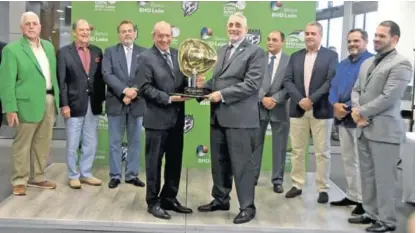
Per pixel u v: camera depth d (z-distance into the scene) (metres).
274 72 4.50
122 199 4.21
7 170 5.34
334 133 4.89
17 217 3.65
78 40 4.38
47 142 4.43
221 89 3.58
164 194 3.89
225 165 3.87
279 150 4.63
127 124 4.66
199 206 4.04
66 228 3.55
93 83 4.48
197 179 5.07
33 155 4.46
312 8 5.25
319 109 4.18
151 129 3.59
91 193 4.38
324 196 4.30
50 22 6.91
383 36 3.30
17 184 4.25
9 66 4.02
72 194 4.34
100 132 5.46
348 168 4.11
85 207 3.96
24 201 4.08
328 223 3.72
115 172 4.67
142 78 3.54
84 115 4.49
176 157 3.82
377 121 3.35
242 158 3.59
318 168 4.30
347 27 6.32
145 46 5.28
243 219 3.66
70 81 4.39
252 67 3.49
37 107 4.13
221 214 3.87
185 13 5.29
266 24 5.27
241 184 3.65
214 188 3.94
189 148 5.54
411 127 5.11
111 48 4.53
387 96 3.25
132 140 4.69
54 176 5.05
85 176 4.69
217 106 3.59
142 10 5.25
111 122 4.60
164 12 5.27
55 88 4.32
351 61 3.97
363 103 3.45
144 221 3.63
